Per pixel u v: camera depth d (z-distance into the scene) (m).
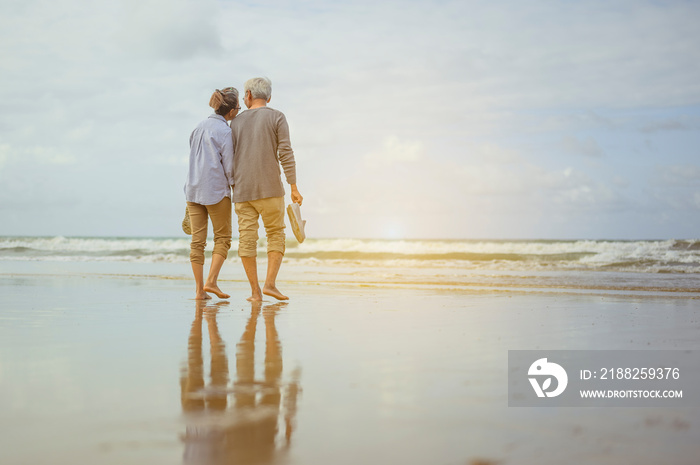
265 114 4.32
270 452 1.08
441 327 2.82
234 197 4.36
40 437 1.14
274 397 1.47
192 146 4.38
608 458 1.05
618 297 4.85
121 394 1.49
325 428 1.22
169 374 1.74
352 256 17.33
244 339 2.41
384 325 2.88
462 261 14.24
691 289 6.01
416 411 1.35
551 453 1.08
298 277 7.82
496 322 3.03
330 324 2.91
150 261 13.91
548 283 6.88
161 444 1.11
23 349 2.14
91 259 14.62
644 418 1.31
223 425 1.23
